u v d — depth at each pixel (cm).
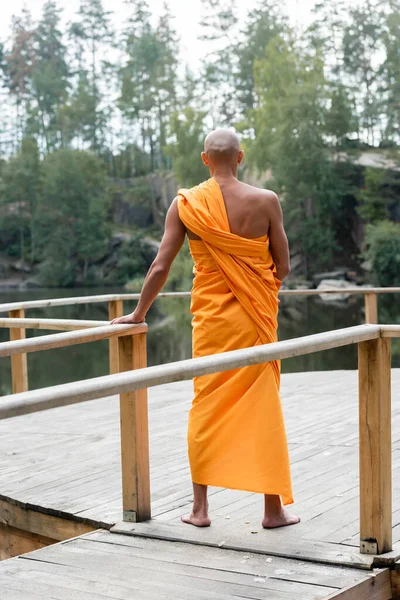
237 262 295
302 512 325
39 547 358
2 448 474
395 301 3550
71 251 5981
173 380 218
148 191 6278
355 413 527
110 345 542
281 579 260
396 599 267
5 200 6150
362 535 274
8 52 7812
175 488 370
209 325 300
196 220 293
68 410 591
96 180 6059
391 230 4325
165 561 283
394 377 678
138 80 7050
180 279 4291
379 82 5775
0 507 372
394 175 4828
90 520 329
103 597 254
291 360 2111
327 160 4759
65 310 3544
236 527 311
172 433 489
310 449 432
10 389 1683
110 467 416
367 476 272
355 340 258
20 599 254
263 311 298
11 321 405
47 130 7200
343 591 248
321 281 4619
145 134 7144
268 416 293
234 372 296
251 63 6462
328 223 4853
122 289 5444
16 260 6234
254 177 5150
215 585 258
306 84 4834
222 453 296
